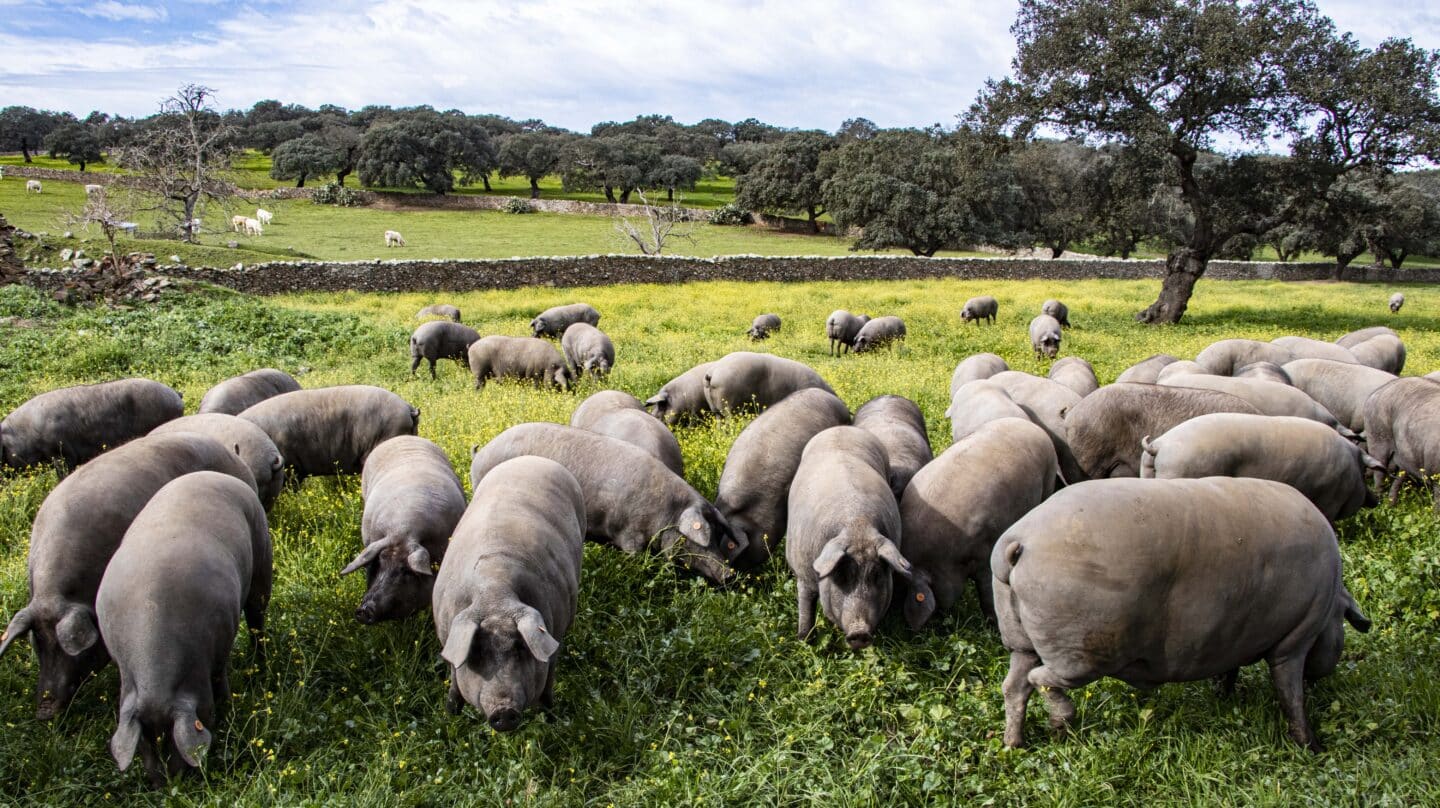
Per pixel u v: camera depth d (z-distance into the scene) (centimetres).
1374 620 643
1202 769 499
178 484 604
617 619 652
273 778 504
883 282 3875
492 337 1614
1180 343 2220
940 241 5788
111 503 625
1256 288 4372
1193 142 2725
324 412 958
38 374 1521
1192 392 917
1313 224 2981
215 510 587
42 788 502
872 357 1919
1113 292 3719
